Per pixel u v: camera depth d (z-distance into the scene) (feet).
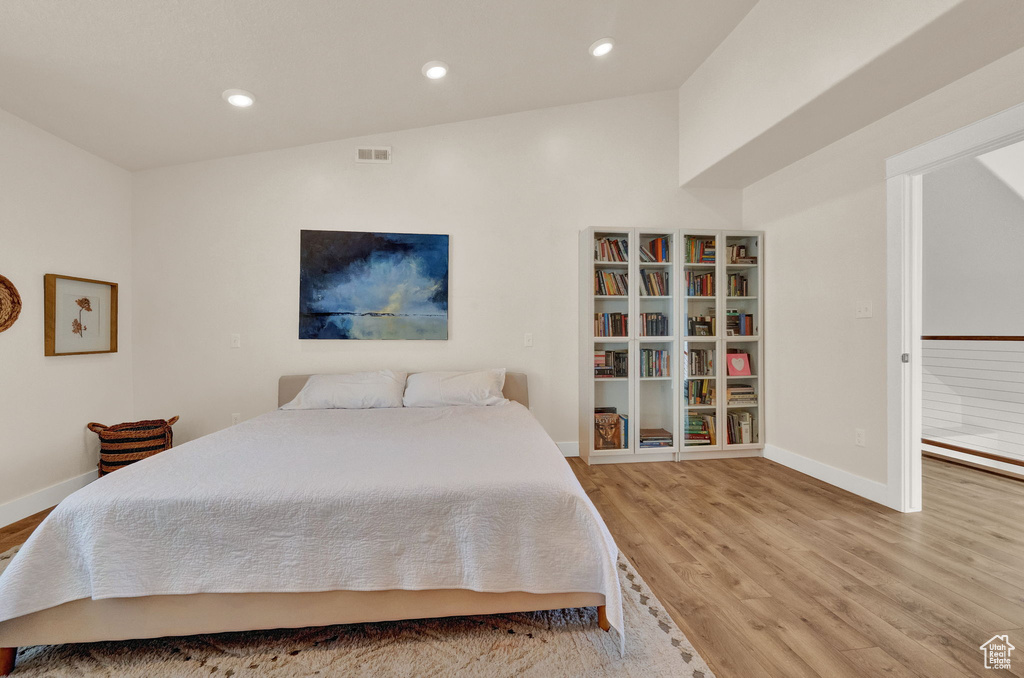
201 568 4.53
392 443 6.60
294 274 10.99
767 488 9.36
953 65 6.62
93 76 7.23
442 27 7.65
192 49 7.06
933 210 13.35
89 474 9.43
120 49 6.77
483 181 11.53
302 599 4.70
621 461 11.43
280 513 4.62
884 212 8.32
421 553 4.73
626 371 11.43
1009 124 6.24
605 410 11.68
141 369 10.66
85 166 9.39
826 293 9.66
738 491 9.19
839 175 9.25
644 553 6.57
